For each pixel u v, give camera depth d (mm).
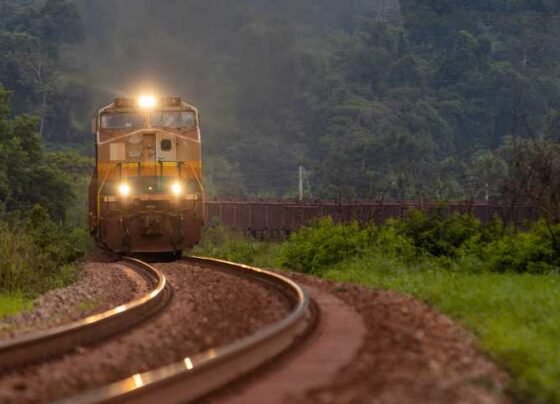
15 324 53344
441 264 80250
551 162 95250
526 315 46844
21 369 36125
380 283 68500
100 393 26750
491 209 182250
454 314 48812
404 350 35375
